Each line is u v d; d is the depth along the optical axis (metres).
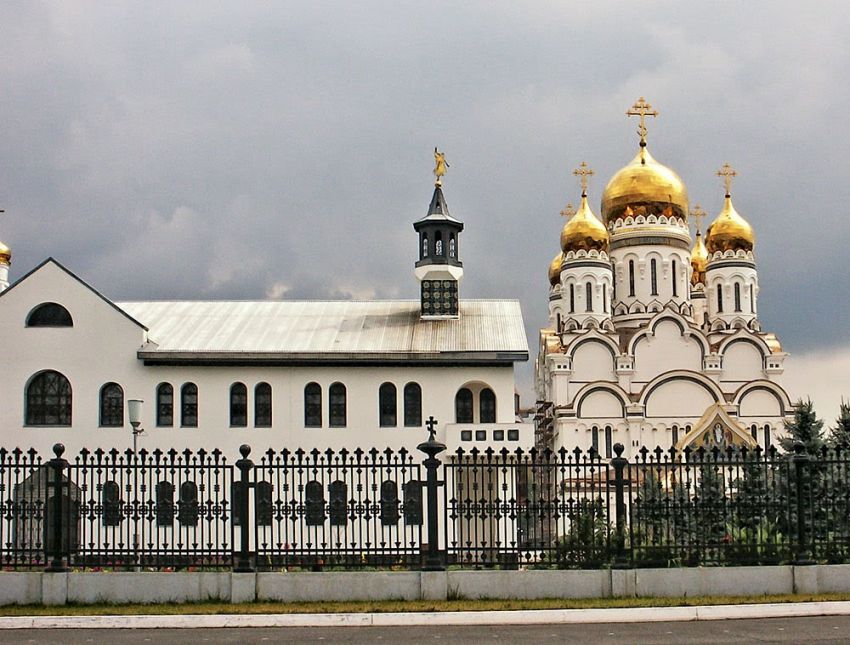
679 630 19.22
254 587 22.52
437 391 47.16
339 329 50.31
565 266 71.38
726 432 59.78
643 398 64.31
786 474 24.03
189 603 22.41
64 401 46.56
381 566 23.52
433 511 22.97
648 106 75.06
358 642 18.25
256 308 53.66
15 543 23.80
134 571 23.31
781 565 22.91
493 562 23.44
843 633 18.64
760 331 72.00
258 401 47.12
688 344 67.50
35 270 47.06
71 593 22.53
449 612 20.77
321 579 22.55
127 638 18.89
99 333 46.84
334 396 47.34
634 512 25.41
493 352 46.94
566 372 66.94
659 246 72.06
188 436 46.28
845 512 23.64
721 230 73.44
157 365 46.75
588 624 20.14
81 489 25.19
